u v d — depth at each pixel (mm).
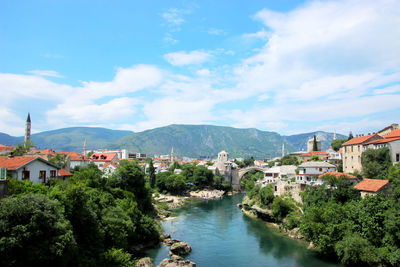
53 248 32906
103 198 61062
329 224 57938
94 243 45938
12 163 51781
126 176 80625
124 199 68812
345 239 52500
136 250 60594
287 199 86312
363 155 80125
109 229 51438
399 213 47656
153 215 95625
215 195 167500
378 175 73125
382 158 75188
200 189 182000
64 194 43594
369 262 48594
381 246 49656
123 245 53156
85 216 45500
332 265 53875
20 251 31234
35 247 31938
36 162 54156
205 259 59062
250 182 131875
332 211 59531
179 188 163750
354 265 52219
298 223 74375
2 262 29625
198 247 67062
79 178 67188
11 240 29938
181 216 103375
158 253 60812
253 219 96875
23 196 34500
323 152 153250
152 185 153250
